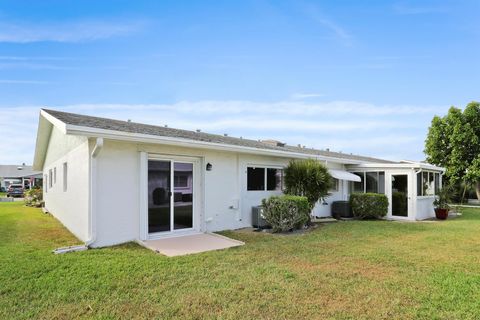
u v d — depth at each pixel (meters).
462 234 13.20
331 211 20.81
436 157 35.31
